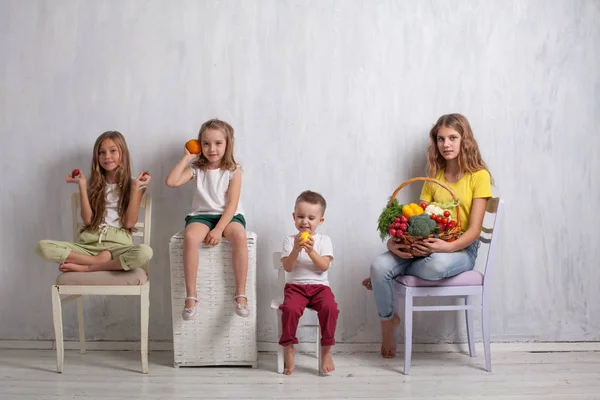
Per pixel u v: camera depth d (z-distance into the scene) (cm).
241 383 245
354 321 292
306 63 287
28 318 294
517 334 295
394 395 230
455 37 288
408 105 288
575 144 292
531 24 289
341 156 289
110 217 274
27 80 289
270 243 291
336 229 291
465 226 270
